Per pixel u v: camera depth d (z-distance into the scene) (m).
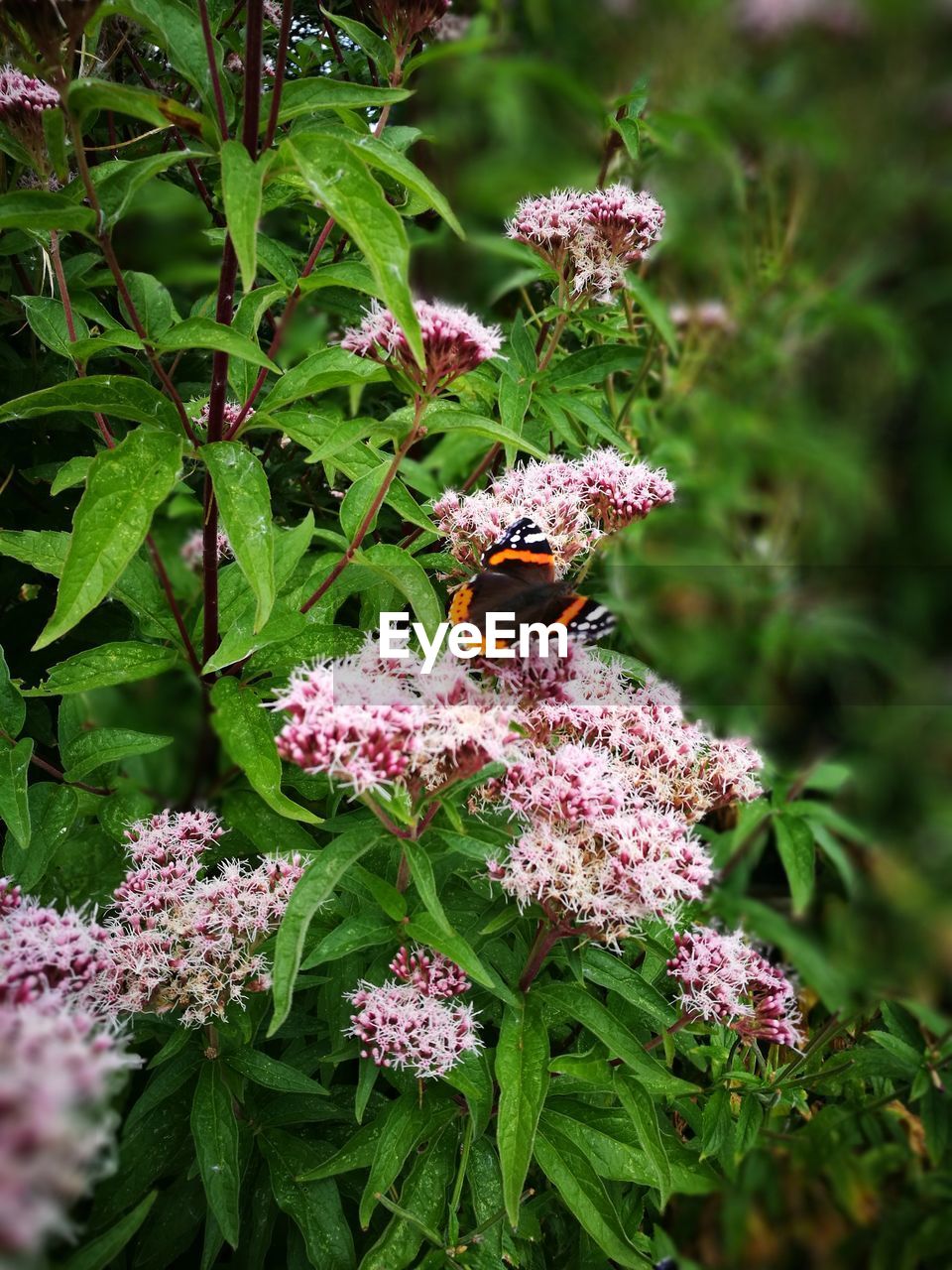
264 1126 0.38
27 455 0.50
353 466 0.40
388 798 0.32
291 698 0.33
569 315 0.48
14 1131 0.22
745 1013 0.37
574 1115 0.37
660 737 0.38
